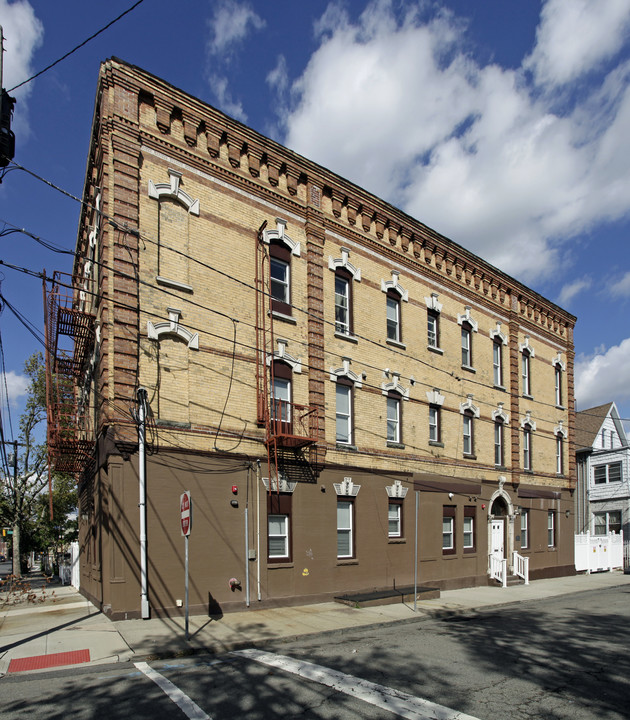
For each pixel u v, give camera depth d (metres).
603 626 13.38
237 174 16.64
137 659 9.90
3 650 10.38
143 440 13.41
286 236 17.66
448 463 22.16
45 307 14.92
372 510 18.64
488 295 25.89
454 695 7.88
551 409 29.58
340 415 18.47
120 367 13.42
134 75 14.77
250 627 12.56
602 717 7.09
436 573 20.69
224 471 14.88
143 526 13.09
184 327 14.75
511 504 25.27
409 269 21.81
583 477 38.03
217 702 7.58
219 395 15.19
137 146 14.61
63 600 17.05
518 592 20.91
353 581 17.58
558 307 30.62
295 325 17.48
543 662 9.71
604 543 31.34
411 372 21.16
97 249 16.50
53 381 19.03
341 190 19.41
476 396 24.28
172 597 13.44
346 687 8.19
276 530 16.06
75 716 7.11
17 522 33.34
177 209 15.32
